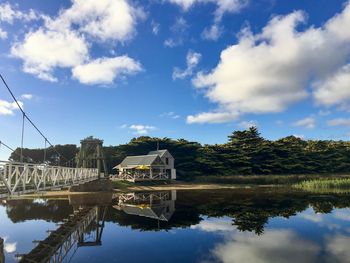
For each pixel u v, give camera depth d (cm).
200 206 3009
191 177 6919
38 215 2542
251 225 2016
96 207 3053
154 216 2470
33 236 1812
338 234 1720
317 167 7750
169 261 1306
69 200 3659
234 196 3872
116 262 1309
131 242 1636
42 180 1953
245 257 1334
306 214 2383
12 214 2594
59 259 1364
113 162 7862
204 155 7362
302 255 1345
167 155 6756
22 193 1616
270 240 1614
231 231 1853
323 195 3759
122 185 5384
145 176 6197
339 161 8081
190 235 1770
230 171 7181
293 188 4856
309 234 1730
